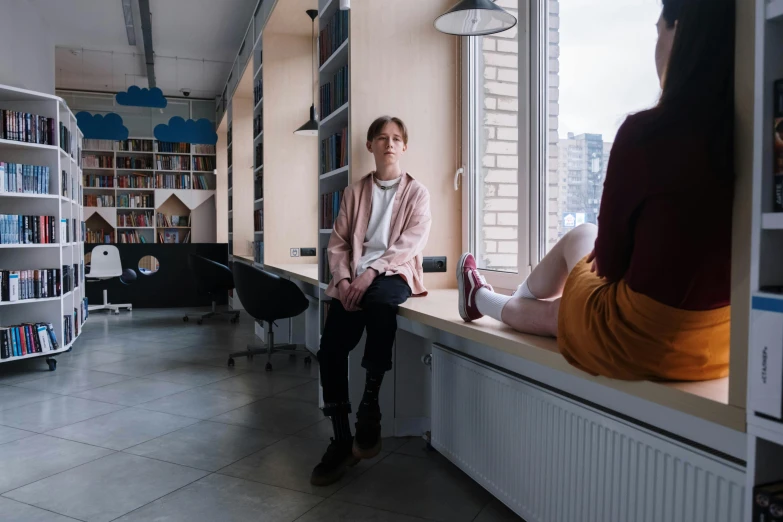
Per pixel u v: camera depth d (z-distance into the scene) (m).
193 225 11.36
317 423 3.12
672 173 1.04
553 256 1.68
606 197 1.18
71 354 5.08
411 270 2.62
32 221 4.58
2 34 5.16
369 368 2.32
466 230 3.02
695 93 1.00
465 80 3.03
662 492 1.31
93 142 10.67
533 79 2.45
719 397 1.07
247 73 7.02
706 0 0.98
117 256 8.62
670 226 1.06
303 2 4.84
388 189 2.77
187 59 9.00
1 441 2.84
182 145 11.23
